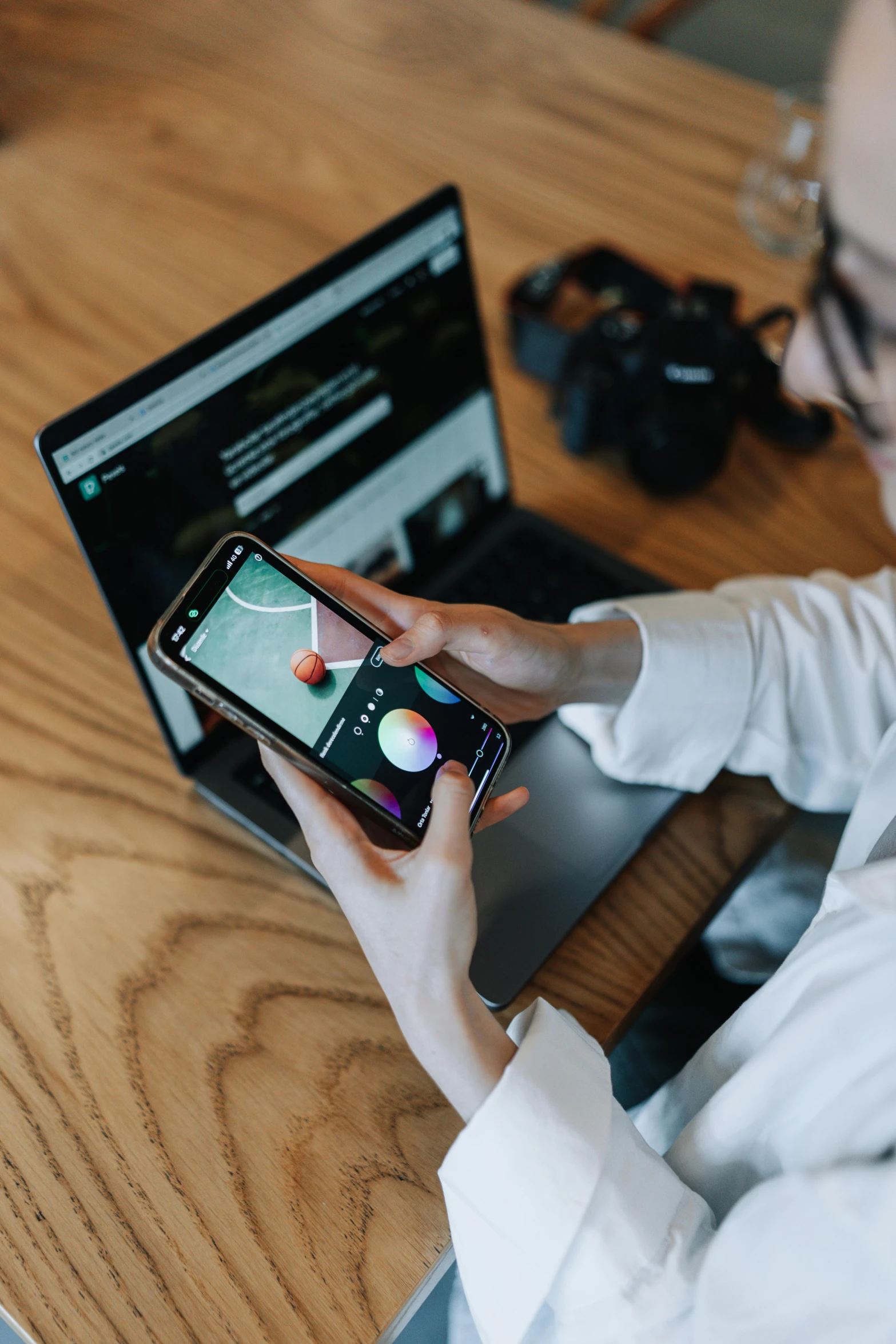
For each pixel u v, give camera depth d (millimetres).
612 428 881
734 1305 428
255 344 617
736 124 1187
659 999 810
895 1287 386
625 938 614
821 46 2471
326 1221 504
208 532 628
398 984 466
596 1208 444
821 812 738
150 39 1308
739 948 817
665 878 643
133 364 945
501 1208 449
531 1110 447
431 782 539
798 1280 413
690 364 780
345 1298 481
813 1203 405
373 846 490
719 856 657
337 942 608
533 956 588
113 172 1133
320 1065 558
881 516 865
